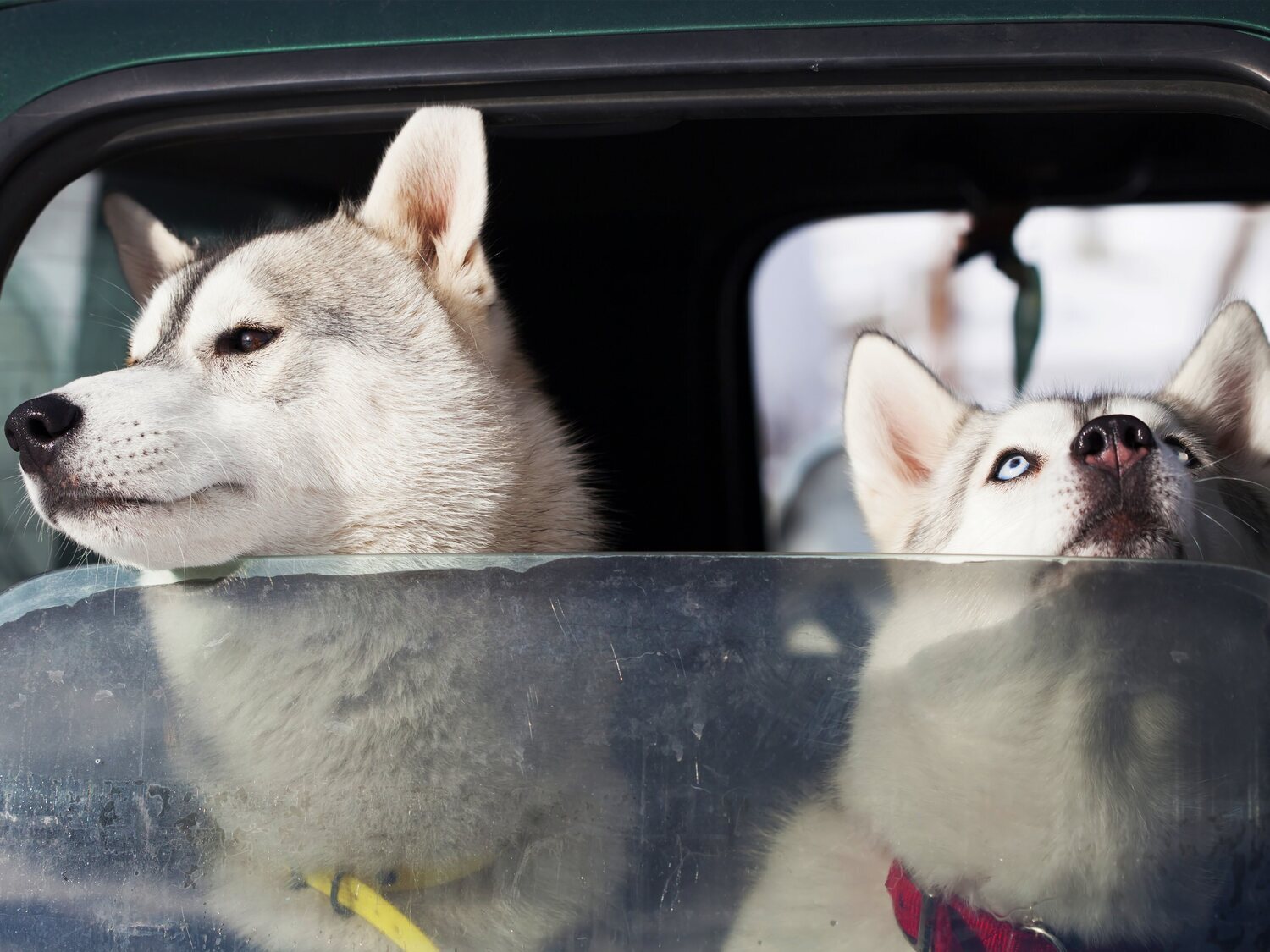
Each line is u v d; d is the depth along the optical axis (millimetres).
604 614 1516
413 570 1572
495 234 3396
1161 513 2025
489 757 1527
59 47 1839
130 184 2902
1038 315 3912
